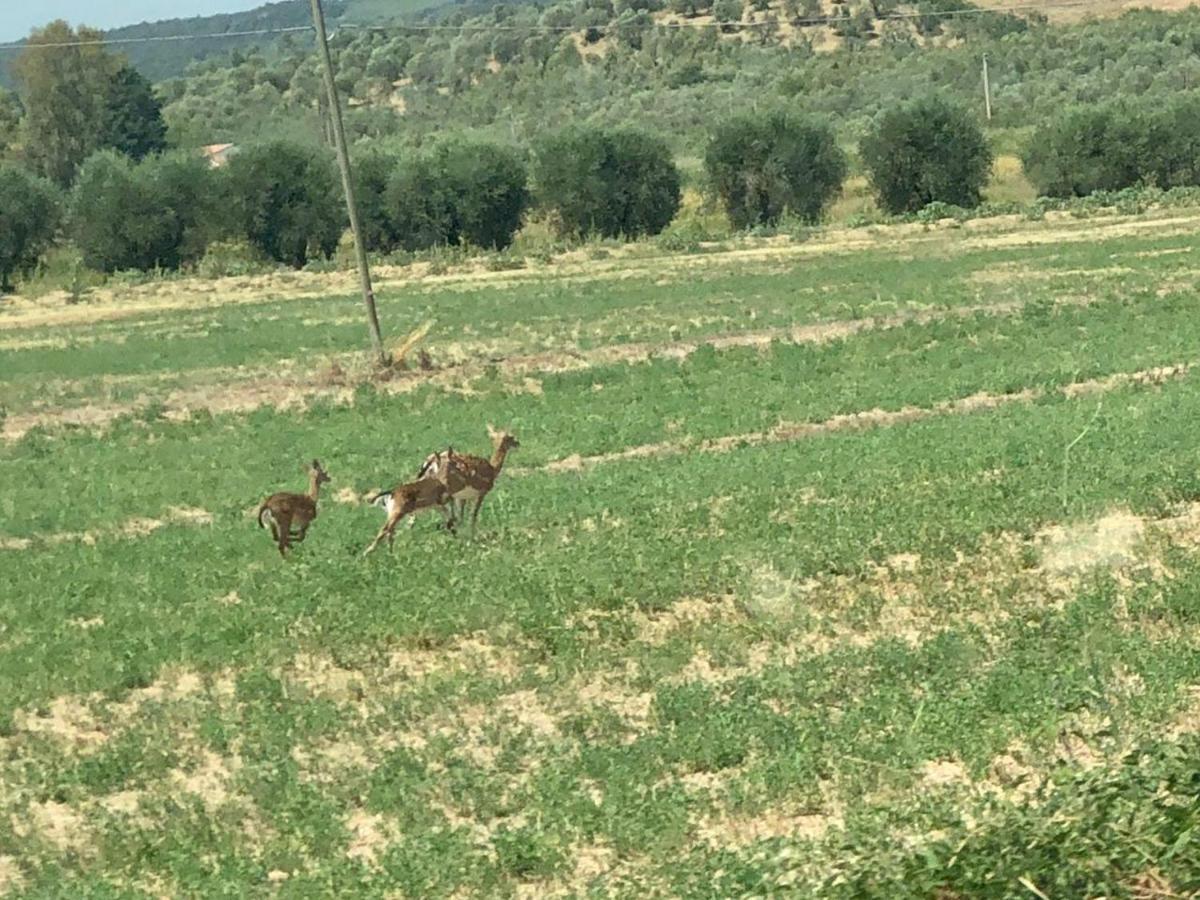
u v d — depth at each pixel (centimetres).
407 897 1387
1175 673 1752
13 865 1566
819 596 2212
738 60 16400
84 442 4412
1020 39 15838
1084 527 2461
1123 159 10062
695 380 4594
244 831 1580
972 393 4016
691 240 9044
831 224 9838
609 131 9969
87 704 2059
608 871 1406
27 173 9850
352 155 10294
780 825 1477
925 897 1177
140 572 2762
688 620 2166
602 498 3002
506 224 9819
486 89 16875
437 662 2122
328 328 6366
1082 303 5594
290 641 2219
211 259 9750
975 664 1872
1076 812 1221
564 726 1798
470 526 2842
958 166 9931
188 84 19750
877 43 16650
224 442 4231
